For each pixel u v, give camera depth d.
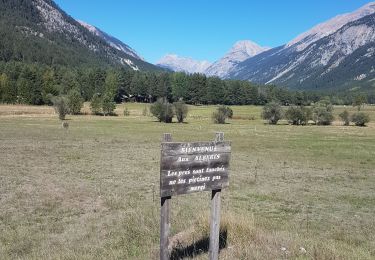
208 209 16.72
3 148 44.91
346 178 33.41
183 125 100.56
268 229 13.32
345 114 120.06
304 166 40.25
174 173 8.59
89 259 10.53
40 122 94.62
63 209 18.30
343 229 16.50
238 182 29.03
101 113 138.38
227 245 10.94
